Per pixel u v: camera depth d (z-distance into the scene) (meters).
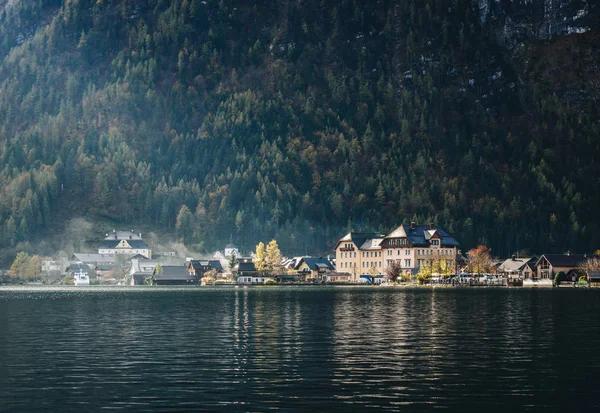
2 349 69.56
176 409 44.88
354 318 104.19
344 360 61.91
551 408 45.00
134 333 83.81
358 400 46.97
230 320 101.81
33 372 56.72
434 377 54.16
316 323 96.12
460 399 47.22
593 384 51.72
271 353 66.25
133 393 49.09
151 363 60.72
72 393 49.25
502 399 47.22
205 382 52.59
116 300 166.38
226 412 44.12
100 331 86.31
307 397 47.75
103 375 55.41
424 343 73.19
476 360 61.84
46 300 167.25
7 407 45.56
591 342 73.75
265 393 48.97
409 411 44.28
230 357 63.81
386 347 70.25
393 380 53.12
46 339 77.81
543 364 59.75
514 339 76.44
